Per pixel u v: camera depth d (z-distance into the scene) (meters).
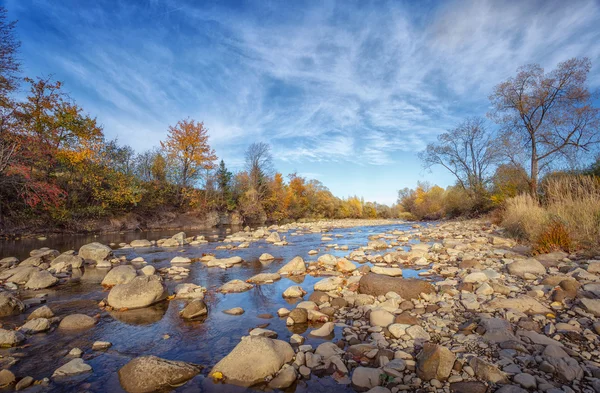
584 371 2.89
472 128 30.89
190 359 3.74
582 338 3.54
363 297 5.67
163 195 30.48
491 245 10.84
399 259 9.53
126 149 28.53
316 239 18.03
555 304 4.59
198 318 5.17
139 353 3.93
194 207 32.69
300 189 54.75
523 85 21.77
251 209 38.59
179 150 33.28
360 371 3.14
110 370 3.50
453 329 4.16
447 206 37.50
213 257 11.07
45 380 3.26
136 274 7.68
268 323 4.87
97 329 4.73
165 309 5.67
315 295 5.97
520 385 2.77
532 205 12.91
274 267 9.62
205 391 3.04
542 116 21.47
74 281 7.93
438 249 10.75
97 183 23.16
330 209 59.50
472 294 5.38
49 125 21.42
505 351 3.38
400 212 68.50
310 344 4.01
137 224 25.67
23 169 17.16
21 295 6.54
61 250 13.17
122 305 5.70
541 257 7.65
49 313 5.25
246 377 3.18
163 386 3.11
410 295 5.62
